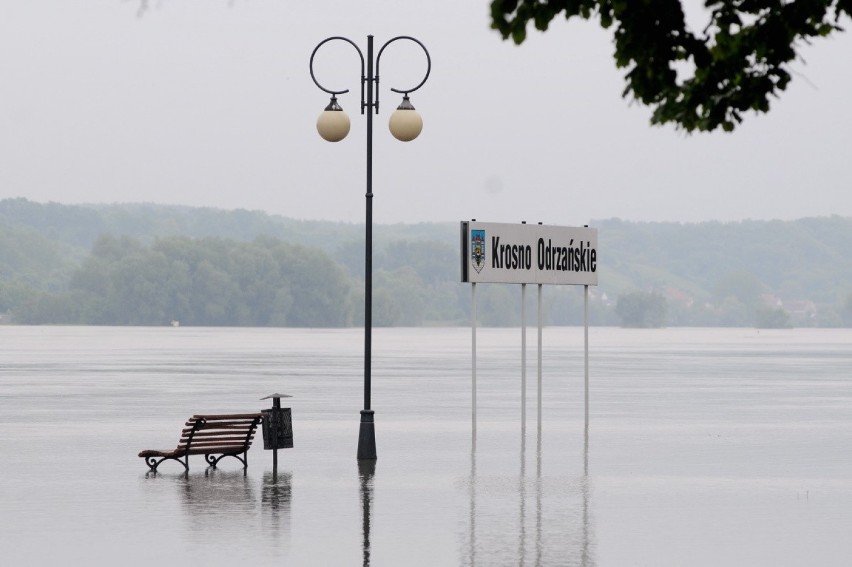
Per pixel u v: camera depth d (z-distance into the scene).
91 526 39.41
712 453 61.00
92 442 65.56
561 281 75.06
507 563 34.00
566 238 75.25
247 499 45.25
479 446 63.78
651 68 20.48
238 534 38.06
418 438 67.94
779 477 52.09
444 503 44.44
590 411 88.06
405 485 49.12
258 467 54.91
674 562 34.22
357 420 79.38
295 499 45.31
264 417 52.12
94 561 33.94
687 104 21.16
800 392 110.81
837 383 126.06
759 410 89.25
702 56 20.48
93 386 116.06
